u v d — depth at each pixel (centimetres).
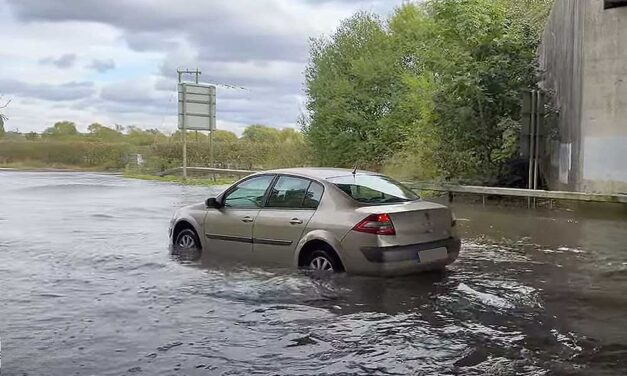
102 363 496
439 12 2014
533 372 479
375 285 733
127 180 3064
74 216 1488
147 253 957
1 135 4725
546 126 1806
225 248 880
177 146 3897
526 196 1681
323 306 660
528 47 2019
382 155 2850
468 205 1772
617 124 1514
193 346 536
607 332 581
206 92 3159
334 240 747
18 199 1962
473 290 733
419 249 750
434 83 2131
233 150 3838
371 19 3078
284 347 535
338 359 506
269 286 732
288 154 3384
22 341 547
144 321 608
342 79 2989
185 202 1870
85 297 697
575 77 1655
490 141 1978
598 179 1559
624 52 1490
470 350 529
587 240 1129
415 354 518
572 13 1695
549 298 705
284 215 809
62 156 4566
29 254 960
